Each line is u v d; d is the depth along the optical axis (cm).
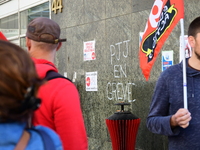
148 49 384
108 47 529
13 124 99
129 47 489
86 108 570
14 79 97
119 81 507
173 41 422
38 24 194
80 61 588
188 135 226
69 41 614
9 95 96
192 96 228
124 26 498
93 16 559
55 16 652
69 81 179
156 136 443
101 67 542
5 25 876
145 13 462
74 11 600
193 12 403
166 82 238
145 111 461
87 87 569
